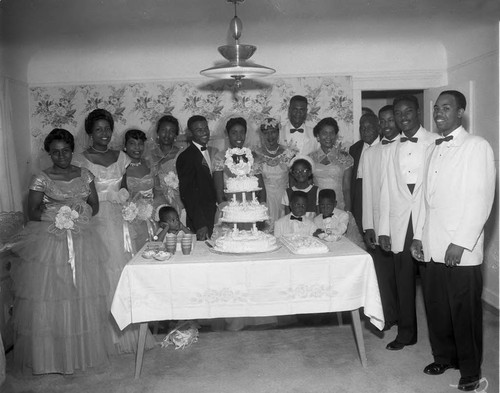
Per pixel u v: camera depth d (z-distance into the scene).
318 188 5.33
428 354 4.21
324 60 6.43
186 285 3.79
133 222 4.59
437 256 3.61
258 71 3.96
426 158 3.83
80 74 6.32
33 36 5.74
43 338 4.00
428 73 6.44
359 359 4.17
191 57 6.36
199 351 4.44
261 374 3.96
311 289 3.84
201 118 5.19
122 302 3.80
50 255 4.01
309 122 6.44
